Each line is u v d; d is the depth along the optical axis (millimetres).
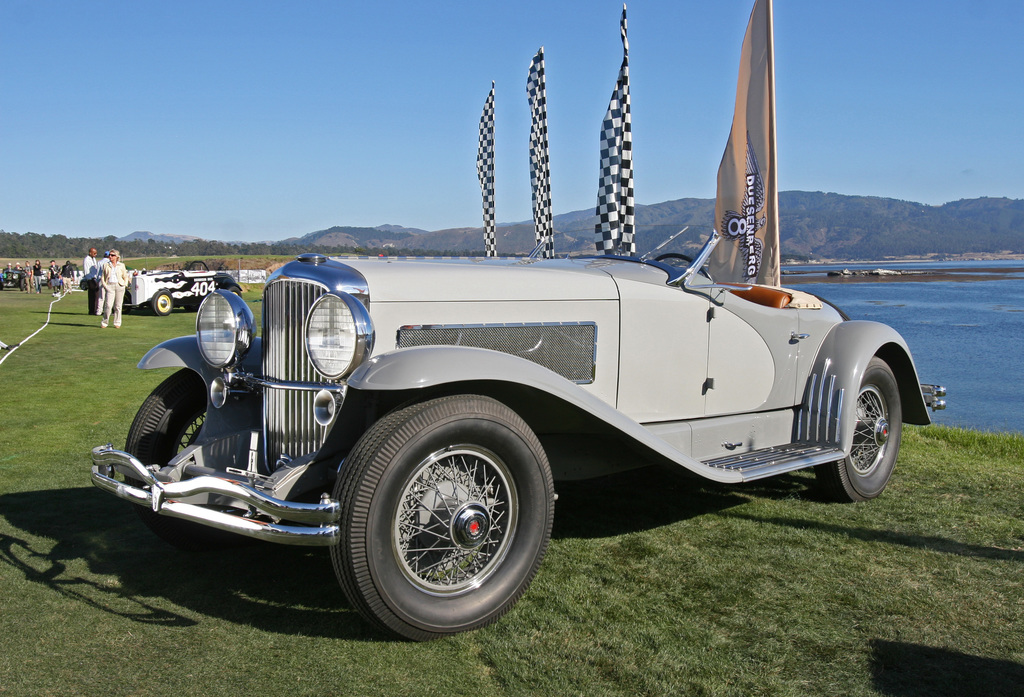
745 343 3746
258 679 2107
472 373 2406
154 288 18391
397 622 2262
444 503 2398
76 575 2875
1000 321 25766
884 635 2398
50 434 5434
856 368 3900
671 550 3188
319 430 2674
